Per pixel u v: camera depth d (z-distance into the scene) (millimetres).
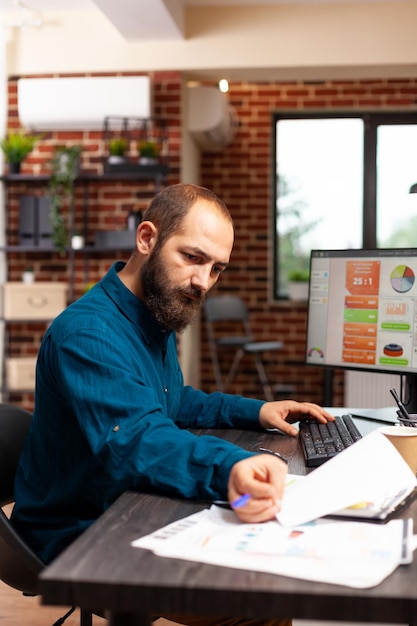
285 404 2080
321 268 2473
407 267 2273
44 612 2818
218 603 954
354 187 7234
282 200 7320
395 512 1253
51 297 5629
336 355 2430
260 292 7223
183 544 1091
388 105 7027
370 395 6234
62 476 1600
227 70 5793
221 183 7227
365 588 953
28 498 1678
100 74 5781
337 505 1208
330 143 7246
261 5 5684
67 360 1498
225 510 1262
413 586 960
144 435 1387
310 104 7109
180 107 5777
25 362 5688
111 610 975
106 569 1011
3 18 5746
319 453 1679
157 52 5746
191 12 5711
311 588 951
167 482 1341
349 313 2400
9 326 5891
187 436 1387
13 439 1882
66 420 1589
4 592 3039
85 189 5754
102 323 1557
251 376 7195
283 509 1215
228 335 7246
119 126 5723
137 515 1254
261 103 7164
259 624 1537
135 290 1669
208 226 1573
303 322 7156
